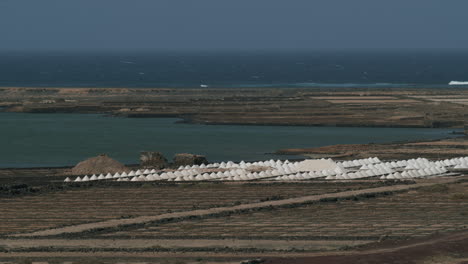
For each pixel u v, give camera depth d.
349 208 153.75
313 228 135.12
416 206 155.25
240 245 122.62
